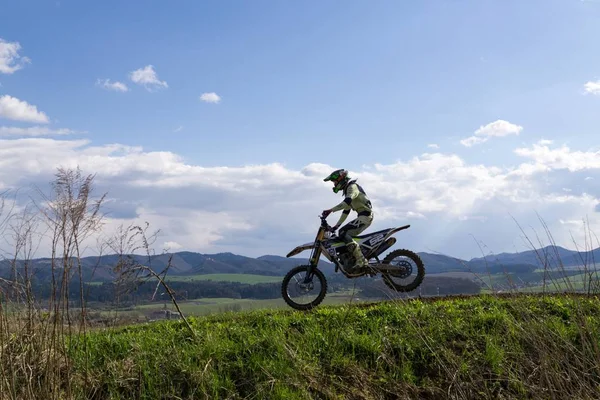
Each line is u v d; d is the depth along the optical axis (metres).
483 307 9.17
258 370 7.23
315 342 7.95
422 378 7.51
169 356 7.41
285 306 10.12
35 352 6.23
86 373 6.52
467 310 9.00
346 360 7.57
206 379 6.98
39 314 6.20
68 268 6.05
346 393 7.06
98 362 7.19
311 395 6.90
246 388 7.00
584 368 6.52
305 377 7.18
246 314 9.53
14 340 6.26
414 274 10.31
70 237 5.96
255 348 7.71
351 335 8.18
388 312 9.02
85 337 6.75
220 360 7.44
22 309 6.15
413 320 8.47
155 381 6.95
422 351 7.86
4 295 6.04
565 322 8.20
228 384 6.96
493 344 7.88
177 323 9.02
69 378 6.14
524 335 7.55
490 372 7.48
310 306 9.93
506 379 7.30
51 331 6.25
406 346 7.98
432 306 9.13
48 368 6.07
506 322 8.28
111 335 7.92
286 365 7.30
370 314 9.04
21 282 6.04
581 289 6.61
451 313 8.85
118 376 6.93
